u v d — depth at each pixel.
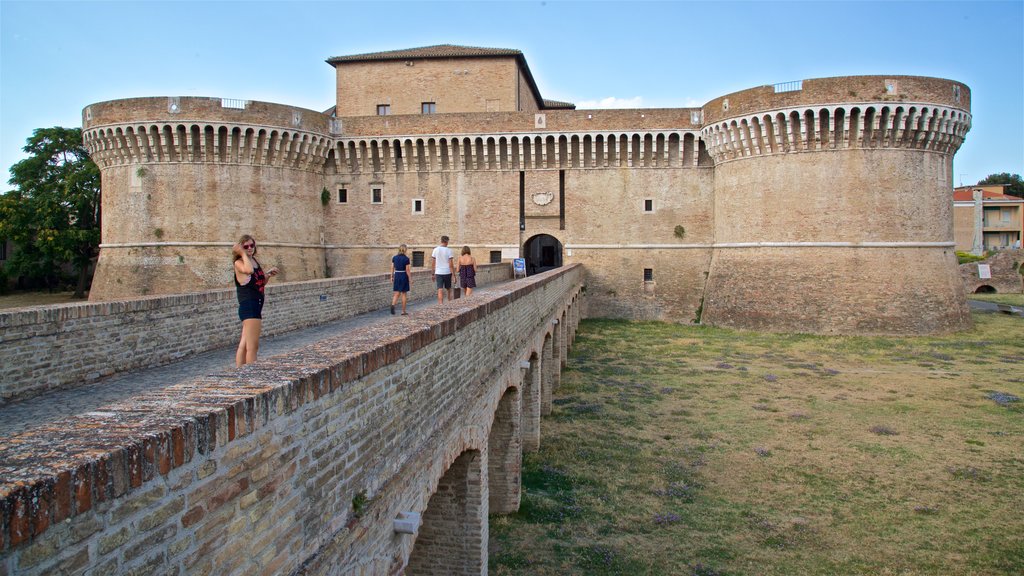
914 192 39.88
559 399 26.28
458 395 9.59
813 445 20.41
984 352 34.62
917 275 39.72
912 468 18.38
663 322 47.44
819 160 40.28
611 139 47.81
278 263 45.19
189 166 43.19
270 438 4.55
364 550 6.09
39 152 58.91
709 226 47.44
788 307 40.94
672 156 47.88
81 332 11.84
